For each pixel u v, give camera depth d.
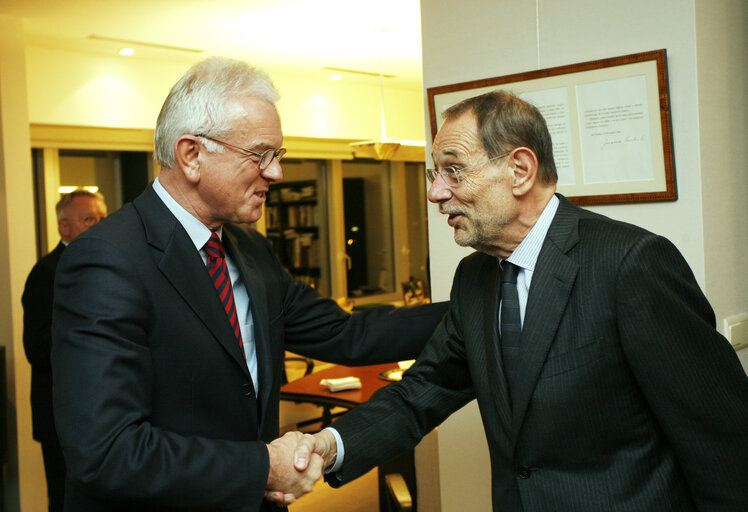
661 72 1.76
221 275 1.52
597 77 1.87
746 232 2.00
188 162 1.42
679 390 1.21
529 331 1.31
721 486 1.22
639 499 1.26
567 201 1.42
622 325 1.23
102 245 1.34
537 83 1.98
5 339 4.18
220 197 1.44
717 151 1.83
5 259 4.18
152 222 1.44
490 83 2.07
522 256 1.38
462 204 1.37
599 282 1.26
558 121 1.95
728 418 1.22
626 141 1.84
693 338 1.21
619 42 1.85
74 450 1.23
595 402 1.27
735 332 1.86
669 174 1.78
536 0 1.99
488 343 1.41
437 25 2.21
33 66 5.14
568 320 1.29
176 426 1.38
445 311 1.87
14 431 4.15
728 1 1.93
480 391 1.43
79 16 4.43
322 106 6.99
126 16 4.46
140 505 1.36
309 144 7.11
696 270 1.77
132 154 6.08
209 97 1.39
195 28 4.80
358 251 8.29
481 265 1.55
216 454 1.29
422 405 1.62
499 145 1.32
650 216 1.84
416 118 7.93
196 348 1.40
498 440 1.39
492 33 2.09
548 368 1.29
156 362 1.37
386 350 1.84
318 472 1.41
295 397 3.38
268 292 1.64
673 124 1.78
